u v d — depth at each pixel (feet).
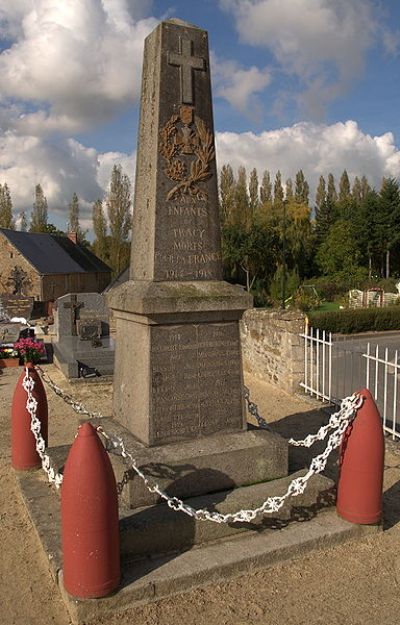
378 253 175.83
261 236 144.05
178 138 16.51
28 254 127.54
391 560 14.21
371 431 15.07
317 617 12.09
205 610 12.28
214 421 16.65
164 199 16.29
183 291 15.90
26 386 18.53
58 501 16.88
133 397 16.67
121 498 15.12
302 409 29.78
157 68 16.35
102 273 155.43
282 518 15.34
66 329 48.55
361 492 15.17
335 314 78.18
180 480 15.16
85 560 11.94
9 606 12.71
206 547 14.14
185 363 16.17
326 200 203.41
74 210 196.65
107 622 11.92
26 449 19.45
